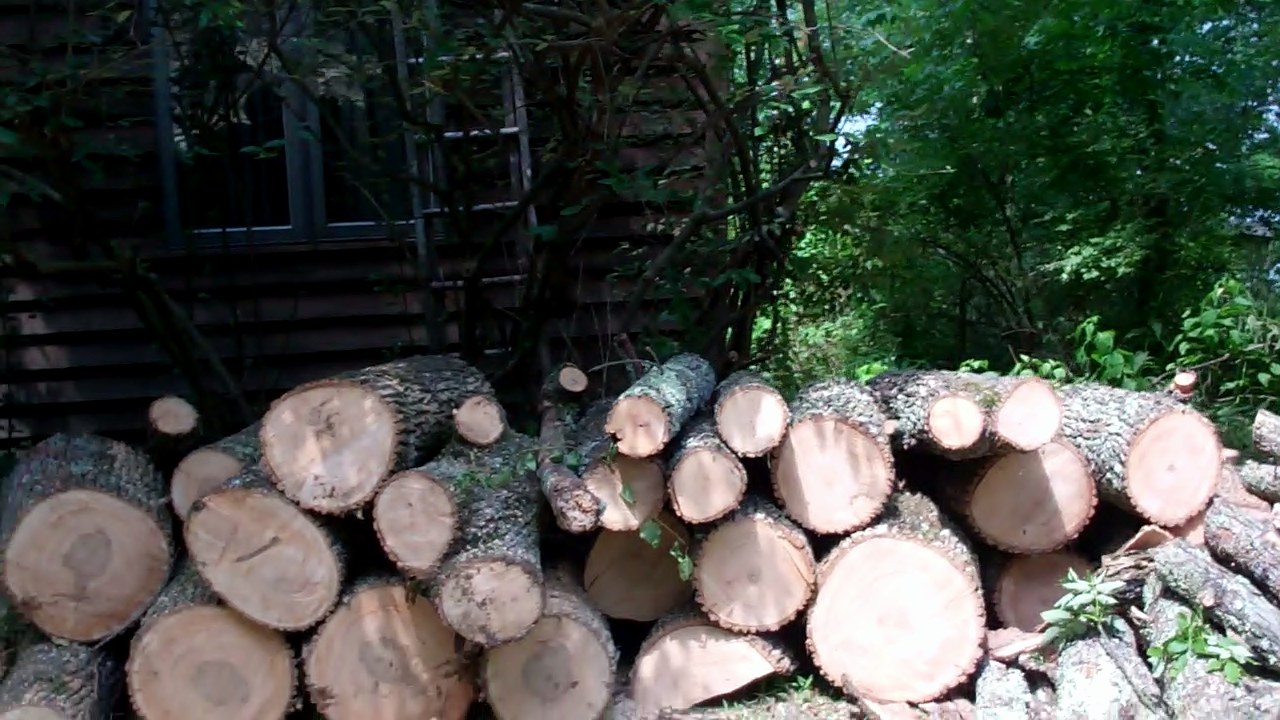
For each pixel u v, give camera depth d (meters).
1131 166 5.35
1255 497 3.34
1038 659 3.05
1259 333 4.63
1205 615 2.80
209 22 4.00
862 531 3.22
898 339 6.26
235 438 3.47
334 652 3.00
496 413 3.29
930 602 3.14
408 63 4.41
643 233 4.90
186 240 4.82
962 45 5.34
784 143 4.70
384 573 3.12
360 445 3.01
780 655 3.25
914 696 3.13
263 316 4.97
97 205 4.80
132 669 2.93
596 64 4.02
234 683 2.98
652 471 3.17
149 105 4.75
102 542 3.12
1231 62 5.31
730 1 3.83
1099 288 5.66
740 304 4.80
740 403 3.20
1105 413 3.40
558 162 4.18
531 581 2.80
